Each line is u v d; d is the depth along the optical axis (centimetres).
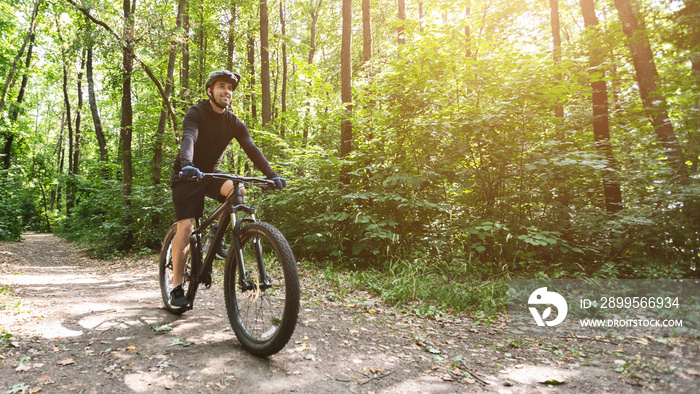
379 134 645
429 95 568
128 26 969
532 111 557
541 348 276
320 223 634
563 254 564
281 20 1847
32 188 2745
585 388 206
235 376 204
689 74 238
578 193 612
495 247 552
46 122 3519
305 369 219
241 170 1013
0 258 954
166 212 1038
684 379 187
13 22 1831
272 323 226
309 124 954
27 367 206
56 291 438
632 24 570
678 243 377
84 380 195
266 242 239
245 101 1453
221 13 1560
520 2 1088
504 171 586
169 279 335
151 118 1253
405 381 212
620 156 570
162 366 212
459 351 267
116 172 1434
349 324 318
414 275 475
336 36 1883
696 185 310
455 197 611
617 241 507
